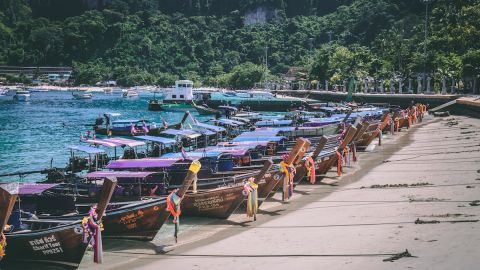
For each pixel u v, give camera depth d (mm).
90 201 28172
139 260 20719
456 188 28469
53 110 126250
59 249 20312
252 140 43844
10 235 20500
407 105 99500
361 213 24750
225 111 94875
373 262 17469
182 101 116375
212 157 33812
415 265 16641
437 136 55938
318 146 32156
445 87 105938
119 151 56375
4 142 66688
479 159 38406
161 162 31047
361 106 96312
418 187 29812
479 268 15758
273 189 29625
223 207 25812
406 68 122688
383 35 183250
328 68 160000
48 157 54500
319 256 18875
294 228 23328
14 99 165875
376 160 42250
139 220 22516
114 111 121625
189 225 25594
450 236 19234
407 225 21594
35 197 27125
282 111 110750
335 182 34156
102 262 20656
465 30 111438
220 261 19516
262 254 19875
